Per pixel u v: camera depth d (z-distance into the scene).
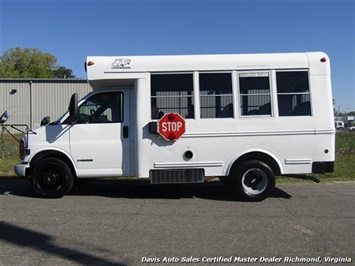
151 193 8.14
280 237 5.08
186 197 7.72
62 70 80.19
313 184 9.27
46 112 36.25
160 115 7.20
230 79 7.20
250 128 7.16
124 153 7.33
